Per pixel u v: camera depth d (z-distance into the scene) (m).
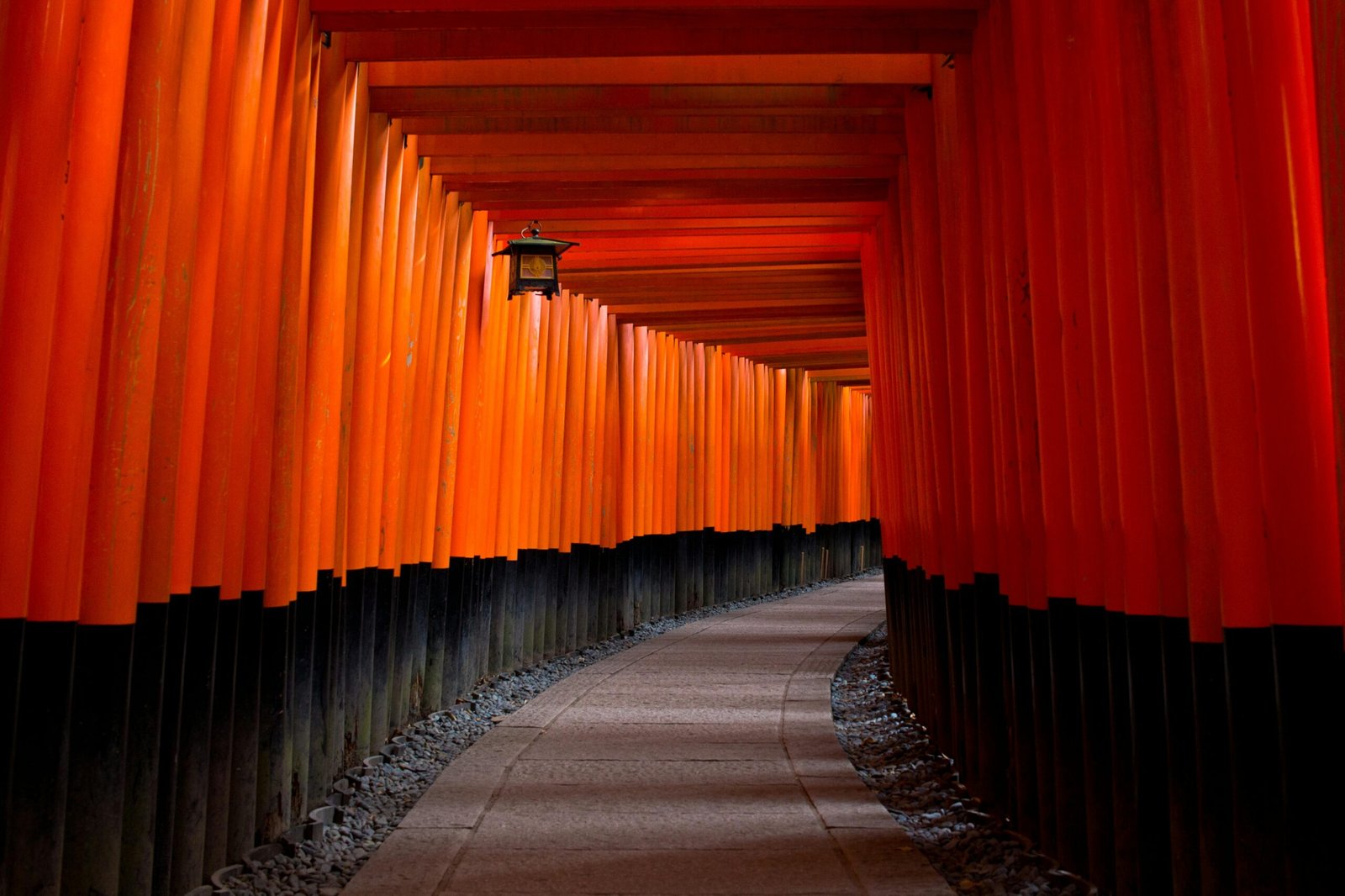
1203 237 3.20
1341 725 2.92
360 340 6.37
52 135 3.28
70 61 3.32
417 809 5.31
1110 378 4.00
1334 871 2.88
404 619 7.39
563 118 7.30
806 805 5.41
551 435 11.11
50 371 3.37
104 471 3.59
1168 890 3.65
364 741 6.41
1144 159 3.65
